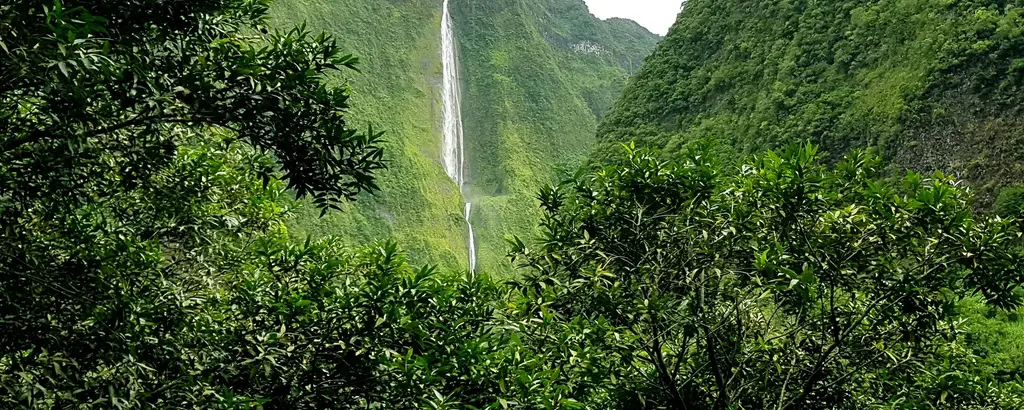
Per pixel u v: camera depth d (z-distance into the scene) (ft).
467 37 409.49
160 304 14.12
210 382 13.58
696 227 14.88
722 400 14.55
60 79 9.21
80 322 12.49
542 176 345.51
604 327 13.67
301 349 14.28
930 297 13.96
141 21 11.39
